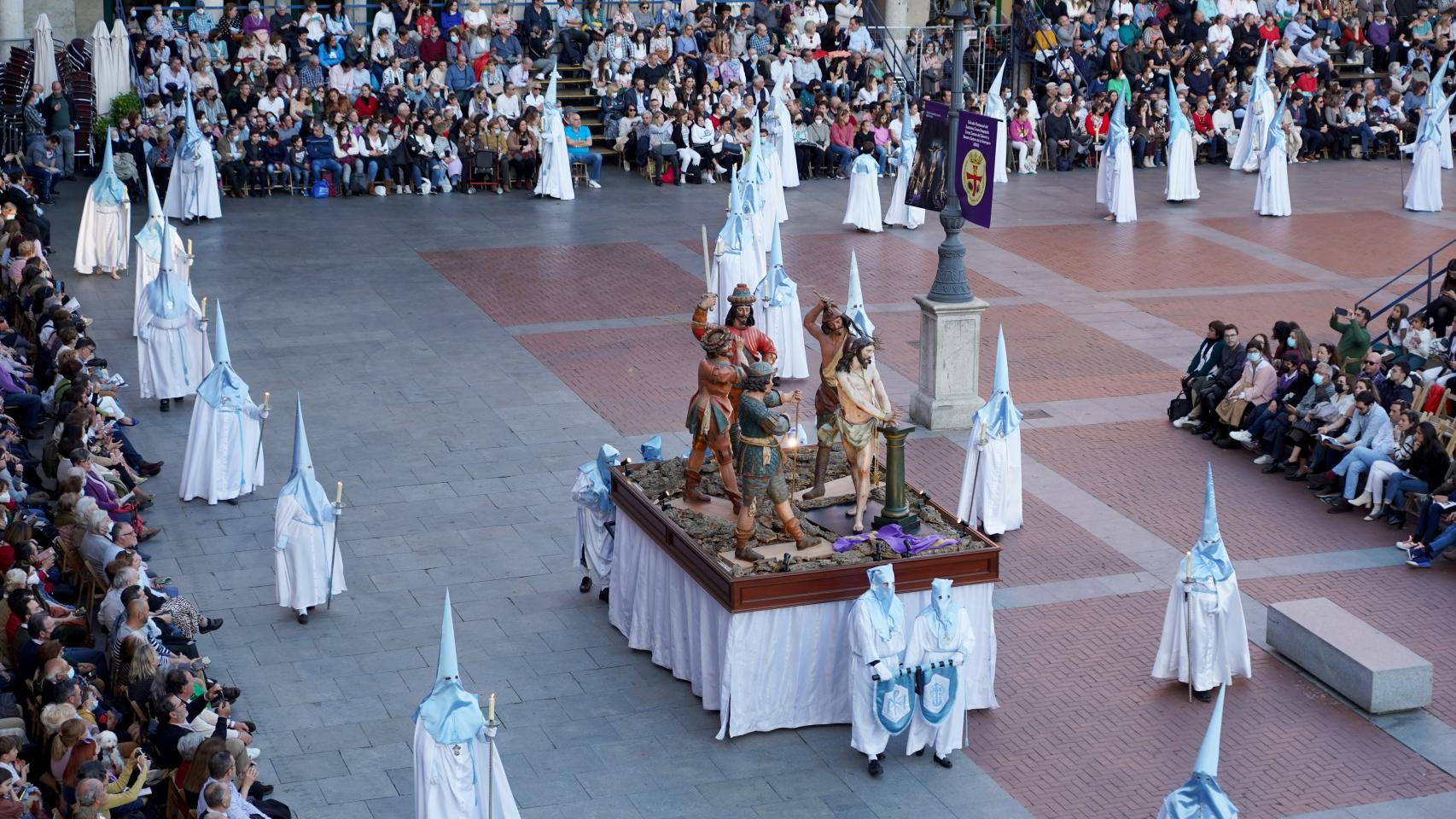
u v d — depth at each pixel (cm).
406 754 1566
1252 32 4784
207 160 3453
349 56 4138
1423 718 1664
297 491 1792
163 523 2052
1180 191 3962
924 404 2431
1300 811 1495
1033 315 3020
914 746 1569
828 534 1675
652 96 4166
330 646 1766
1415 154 3897
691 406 1683
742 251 2856
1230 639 1709
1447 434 2223
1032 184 4169
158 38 4022
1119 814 1488
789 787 1527
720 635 1598
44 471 2059
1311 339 2911
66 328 2270
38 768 1403
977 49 4812
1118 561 2002
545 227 3566
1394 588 1941
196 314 2423
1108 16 4797
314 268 3177
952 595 1595
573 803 1493
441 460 2270
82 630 1653
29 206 3103
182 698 1429
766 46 4491
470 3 4316
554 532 2059
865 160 3572
